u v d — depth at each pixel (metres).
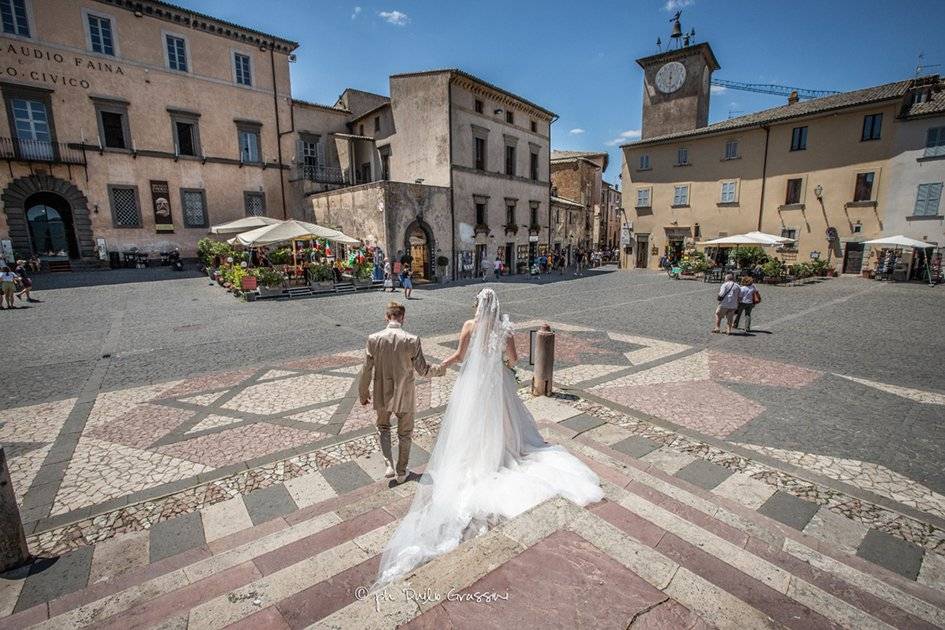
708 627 1.79
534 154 31.33
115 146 24.08
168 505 3.83
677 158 31.06
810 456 4.60
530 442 4.01
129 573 2.96
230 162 27.38
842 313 13.27
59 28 22.03
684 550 2.59
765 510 3.64
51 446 4.98
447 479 3.32
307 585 2.44
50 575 3.00
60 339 10.12
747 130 27.94
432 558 2.60
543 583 2.02
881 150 23.67
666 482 3.72
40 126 22.05
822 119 25.34
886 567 2.99
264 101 28.41
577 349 9.13
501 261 27.48
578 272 31.27
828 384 6.88
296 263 19.75
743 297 10.36
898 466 4.39
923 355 8.55
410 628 1.78
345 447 4.87
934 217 22.44
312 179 29.59
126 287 18.59
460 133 25.00
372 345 3.84
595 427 5.20
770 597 2.19
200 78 26.11
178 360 8.46
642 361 8.22
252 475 4.30
